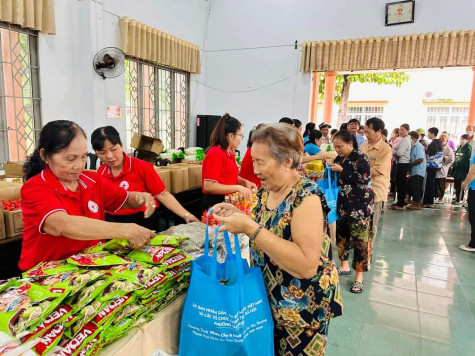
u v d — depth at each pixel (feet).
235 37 22.02
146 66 18.04
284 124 3.49
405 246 12.85
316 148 12.09
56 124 3.37
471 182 12.04
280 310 3.60
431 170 19.33
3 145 11.55
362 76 31.22
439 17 17.47
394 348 6.81
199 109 22.99
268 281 3.65
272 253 3.18
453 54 17.25
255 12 21.33
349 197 8.81
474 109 21.70
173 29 19.16
